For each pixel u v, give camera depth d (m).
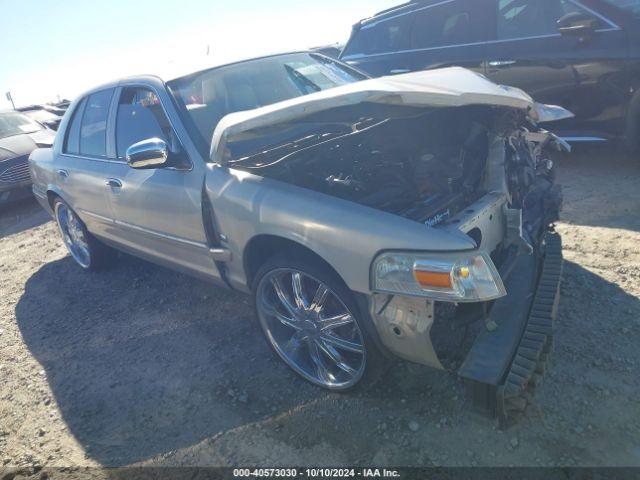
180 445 2.68
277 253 2.79
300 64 4.02
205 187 3.04
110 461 2.66
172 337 3.67
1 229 7.42
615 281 3.37
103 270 5.04
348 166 3.19
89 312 4.27
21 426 3.04
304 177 2.94
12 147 8.24
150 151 3.01
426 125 3.28
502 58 5.64
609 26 4.86
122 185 3.69
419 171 2.95
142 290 4.49
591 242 3.90
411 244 2.21
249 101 3.57
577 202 4.64
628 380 2.57
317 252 2.48
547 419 2.42
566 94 5.27
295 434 2.61
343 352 2.81
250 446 2.59
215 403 2.94
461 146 3.09
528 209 3.15
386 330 2.36
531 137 3.42
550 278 2.90
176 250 3.53
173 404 2.99
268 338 3.04
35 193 5.30
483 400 2.24
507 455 2.28
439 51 6.25
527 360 2.29
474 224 2.59
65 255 5.73
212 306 3.99
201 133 3.26
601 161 5.57
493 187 2.89
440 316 2.32
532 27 5.42
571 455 2.23
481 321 2.50
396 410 2.63
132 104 3.76
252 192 2.79
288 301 2.88
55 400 3.22
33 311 4.48
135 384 3.23
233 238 2.94
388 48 6.90
